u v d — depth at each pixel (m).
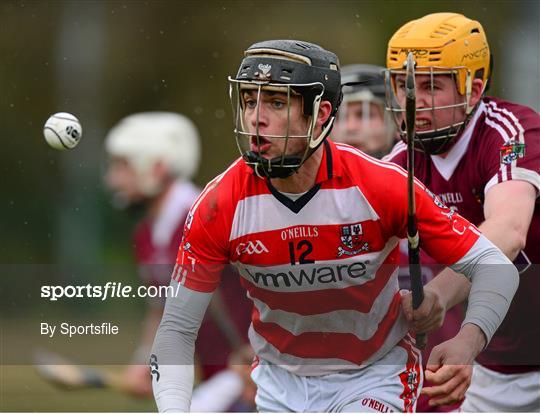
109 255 43.16
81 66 57.00
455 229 13.28
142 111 58.75
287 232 13.27
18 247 45.31
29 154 53.16
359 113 20.53
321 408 14.25
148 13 59.62
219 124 59.00
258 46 12.82
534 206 15.44
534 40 52.34
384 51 55.94
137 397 21.62
